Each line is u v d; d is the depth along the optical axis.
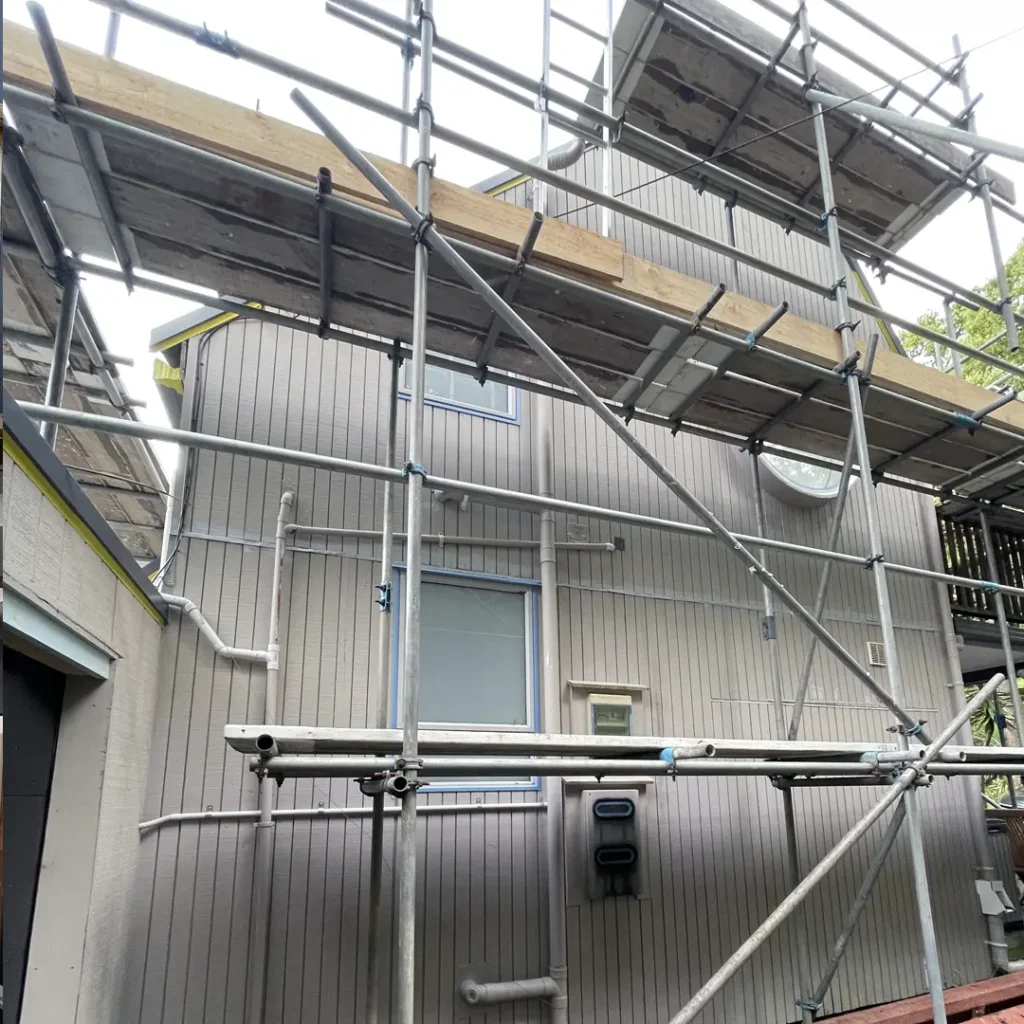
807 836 5.15
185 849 3.54
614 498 5.18
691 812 4.77
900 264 5.59
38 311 3.64
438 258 3.39
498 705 4.48
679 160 5.23
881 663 5.99
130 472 5.09
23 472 2.00
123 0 2.88
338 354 4.52
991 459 5.52
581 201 5.46
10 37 2.66
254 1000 3.42
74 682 2.83
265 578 4.02
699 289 4.03
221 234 3.31
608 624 4.91
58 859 2.67
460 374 4.95
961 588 6.86
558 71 4.98
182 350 4.16
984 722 10.48
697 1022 4.41
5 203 2.98
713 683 5.17
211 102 2.97
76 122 2.63
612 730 4.70
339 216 3.19
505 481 4.84
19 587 2.00
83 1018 2.62
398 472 2.75
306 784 3.82
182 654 3.74
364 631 4.18
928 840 5.72
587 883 4.32
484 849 4.15
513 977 4.02
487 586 4.62
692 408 4.80
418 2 3.76
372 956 3.33
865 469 4.00
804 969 4.85
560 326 3.94
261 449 2.62
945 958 5.50
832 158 5.31
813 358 4.29
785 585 5.72
